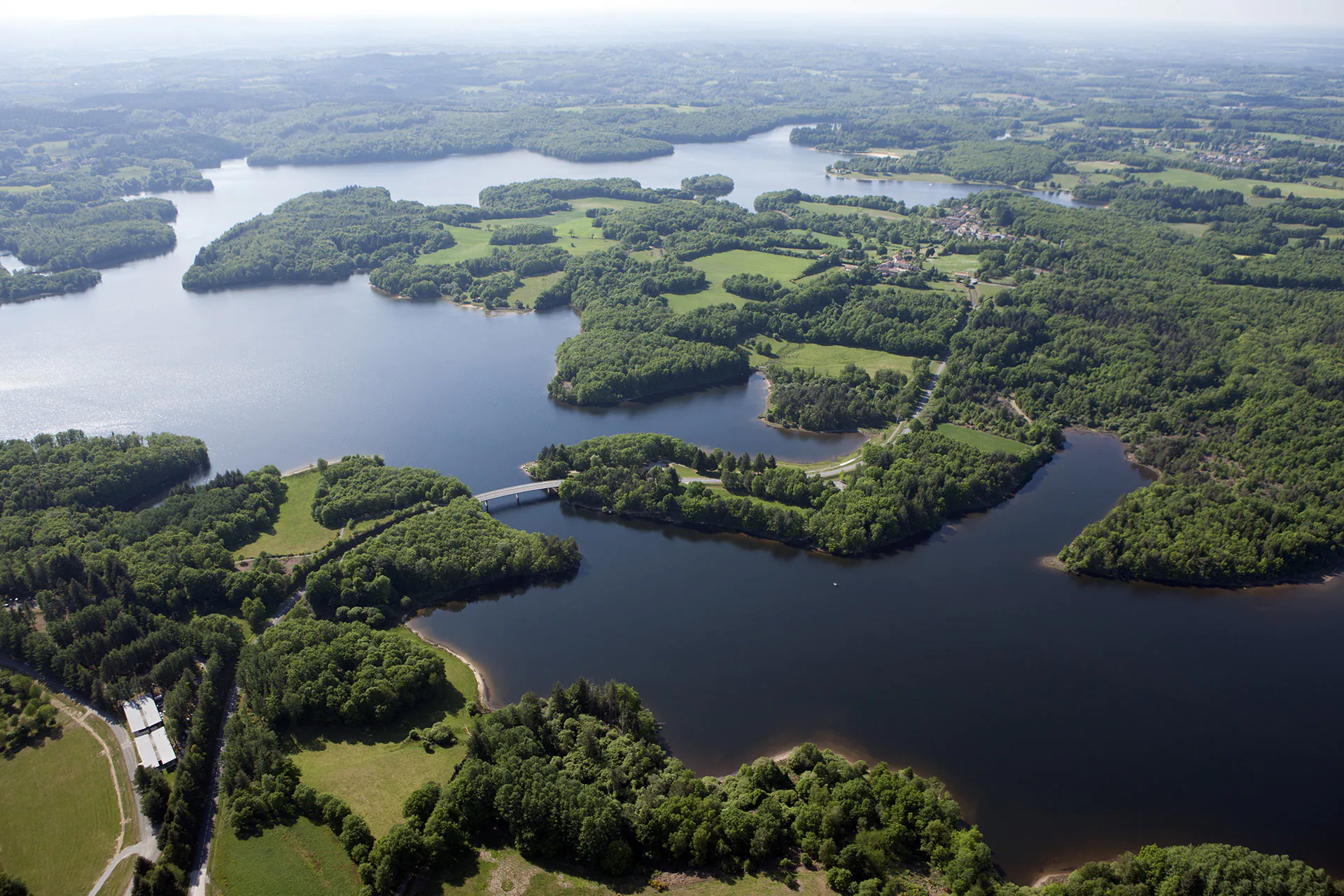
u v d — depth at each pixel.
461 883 164.88
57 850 173.88
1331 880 164.00
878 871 166.75
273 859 168.88
